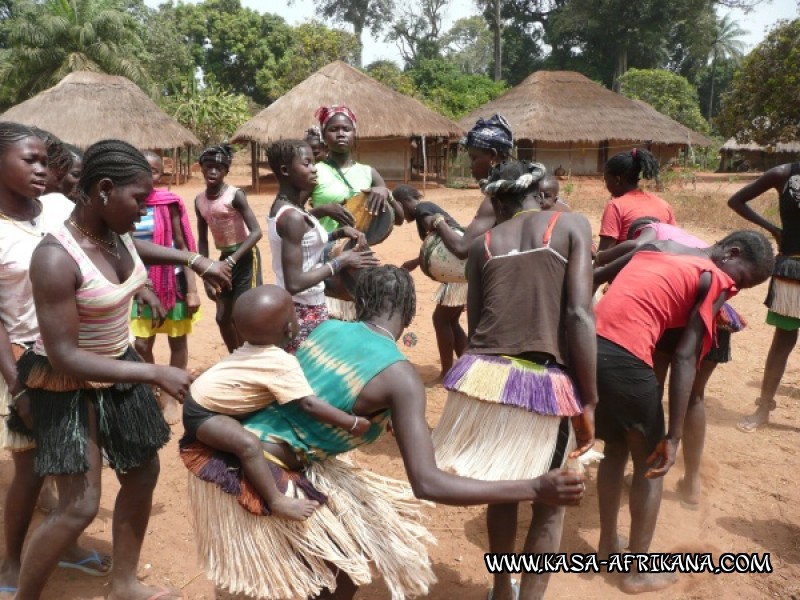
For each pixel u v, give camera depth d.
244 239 5.39
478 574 3.54
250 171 37.28
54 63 33.66
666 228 4.15
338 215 4.47
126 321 3.02
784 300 4.99
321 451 2.77
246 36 52.47
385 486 3.01
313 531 2.66
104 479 4.49
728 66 67.44
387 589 3.40
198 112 34.88
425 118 27.95
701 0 53.12
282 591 2.65
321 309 4.20
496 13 59.38
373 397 2.58
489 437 2.98
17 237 3.21
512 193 3.22
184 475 4.54
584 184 31.56
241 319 2.66
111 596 3.23
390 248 12.78
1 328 3.04
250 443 2.59
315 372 2.70
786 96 25.38
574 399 2.93
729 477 4.52
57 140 3.72
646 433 3.40
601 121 32.97
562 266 2.98
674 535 3.86
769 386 5.20
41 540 2.88
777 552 3.71
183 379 2.75
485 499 2.37
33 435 3.07
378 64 56.28
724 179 34.06
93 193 2.77
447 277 5.20
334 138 4.89
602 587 3.45
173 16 52.50
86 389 2.91
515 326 2.99
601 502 3.62
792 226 5.02
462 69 65.81
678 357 3.31
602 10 54.19
